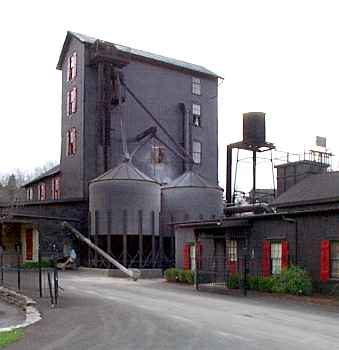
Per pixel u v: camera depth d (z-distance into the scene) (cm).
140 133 4759
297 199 3027
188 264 3156
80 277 3189
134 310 1677
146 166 4769
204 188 4347
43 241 3825
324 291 2192
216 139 5391
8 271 3441
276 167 4072
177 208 4275
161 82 5012
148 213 3938
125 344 1080
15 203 3919
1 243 3969
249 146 4978
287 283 2209
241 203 4966
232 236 2694
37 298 1994
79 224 4162
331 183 3083
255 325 1376
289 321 1465
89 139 4469
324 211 2222
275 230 2481
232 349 1030
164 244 4238
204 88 5353
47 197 5362
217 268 2909
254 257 2586
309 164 3891
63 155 4788
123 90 4659
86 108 4484
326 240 2209
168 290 2489
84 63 4522
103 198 3919
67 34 4744
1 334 1209
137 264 3900
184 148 5050
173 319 1475
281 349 1035
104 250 3944
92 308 1725
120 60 4500
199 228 2795
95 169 4444
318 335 1216
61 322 1412
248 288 2430
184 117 5091
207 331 1262
